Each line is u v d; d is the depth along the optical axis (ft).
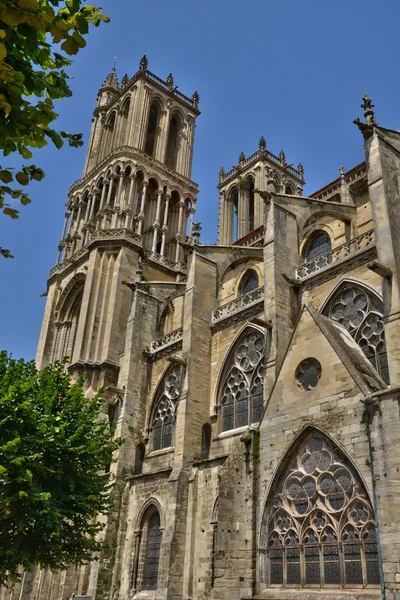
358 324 91.20
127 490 122.83
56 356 191.72
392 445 61.98
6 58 29.94
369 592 60.70
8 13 26.78
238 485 78.84
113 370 157.69
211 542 94.58
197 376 118.01
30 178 33.83
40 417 84.23
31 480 74.84
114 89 263.70
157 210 208.95
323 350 75.10
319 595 64.75
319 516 69.10
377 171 87.92
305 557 68.80
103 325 167.53
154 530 112.06
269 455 76.95
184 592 95.04
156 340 146.00
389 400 64.13
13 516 77.71
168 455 123.54
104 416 145.07
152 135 247.70
